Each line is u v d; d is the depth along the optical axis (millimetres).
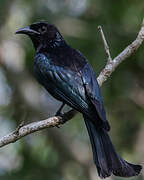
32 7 16594
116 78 16031
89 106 10250
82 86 10531
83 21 16234
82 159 16172
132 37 15492
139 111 16141
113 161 9562
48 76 11109
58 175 15852
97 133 9891
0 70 17281
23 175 15414
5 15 16594
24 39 16594
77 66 10906
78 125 16484
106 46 10930
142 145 15812
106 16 15742
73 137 16469
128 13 15539
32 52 16062
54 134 16297
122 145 15953
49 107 17500
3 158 15867
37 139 16281
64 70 10883
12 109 16859
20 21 16594
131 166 9539
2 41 16703
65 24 16312
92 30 15852
